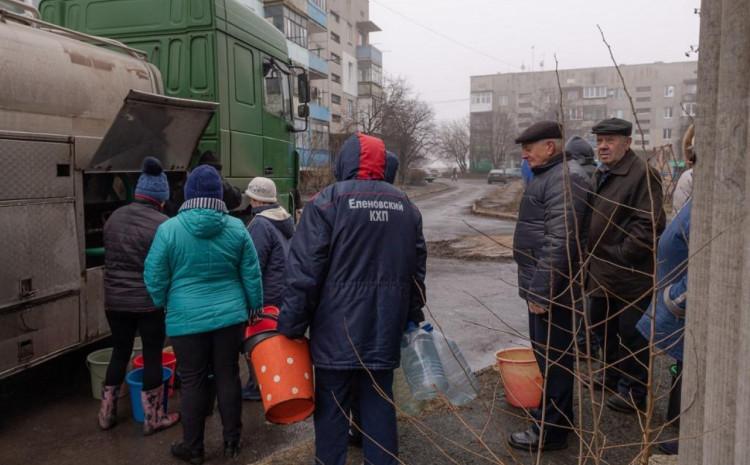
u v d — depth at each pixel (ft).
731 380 5.25
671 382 13.98
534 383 12.42
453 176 221.05
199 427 11.27
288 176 26.89
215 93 20.71
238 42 22.20
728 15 5.21
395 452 9.17
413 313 9.96
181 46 20.88
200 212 10.82
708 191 5.76
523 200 11.05
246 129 22.68
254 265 11.59
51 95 13.71
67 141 13.56
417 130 144.77
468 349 18.66
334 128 170.09
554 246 10.02
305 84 27.43
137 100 13.78
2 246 11.92
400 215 9.20
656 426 12.03
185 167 17.79
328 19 164.35
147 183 12.84
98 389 14.52
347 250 8.80
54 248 13.20
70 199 13.67
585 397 13.71
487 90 338.54
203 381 11.30
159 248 10.74
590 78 316.40
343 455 9.15
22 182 12.34
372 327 8.85
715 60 5.62
